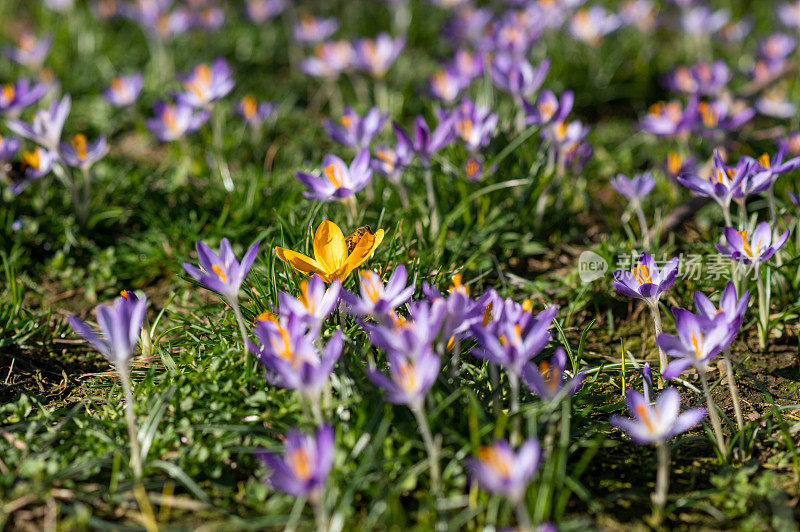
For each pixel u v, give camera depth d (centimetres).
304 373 204
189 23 582
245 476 242
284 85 586
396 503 213
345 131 379
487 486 188
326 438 187
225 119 514
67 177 387
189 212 407
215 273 245
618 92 567
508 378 261
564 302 348
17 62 570
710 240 366
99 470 241
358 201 388
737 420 255
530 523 212
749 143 433
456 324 235
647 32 592
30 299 364
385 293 244
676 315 225
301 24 584
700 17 573
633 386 291
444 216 373
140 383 276
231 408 255
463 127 372
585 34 550
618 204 422
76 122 524
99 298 367
